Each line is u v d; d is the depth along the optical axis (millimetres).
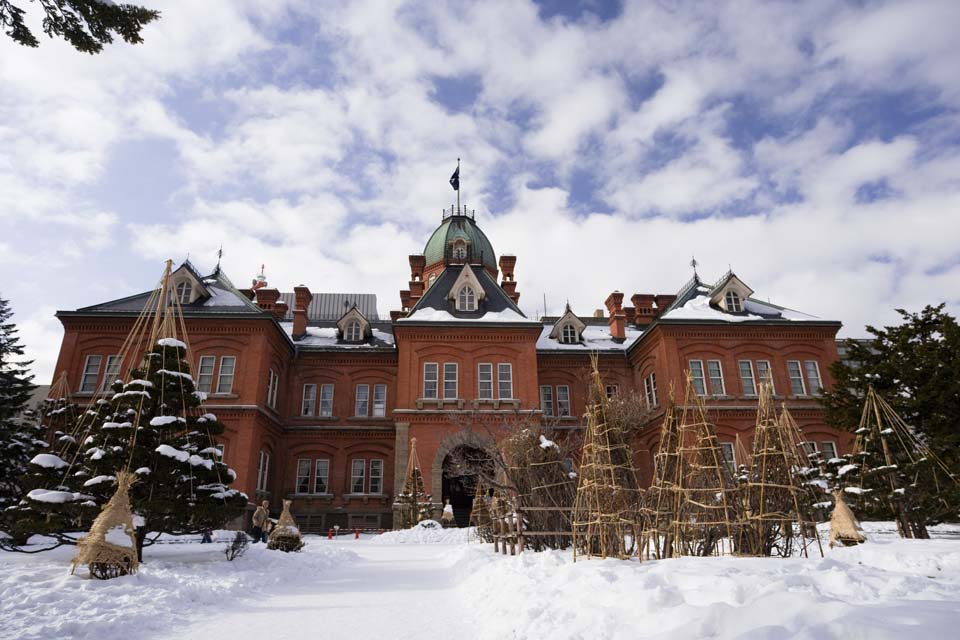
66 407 29172
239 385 34781
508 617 7926
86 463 15352
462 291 40375
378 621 9016
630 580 7801
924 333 24891
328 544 27734
